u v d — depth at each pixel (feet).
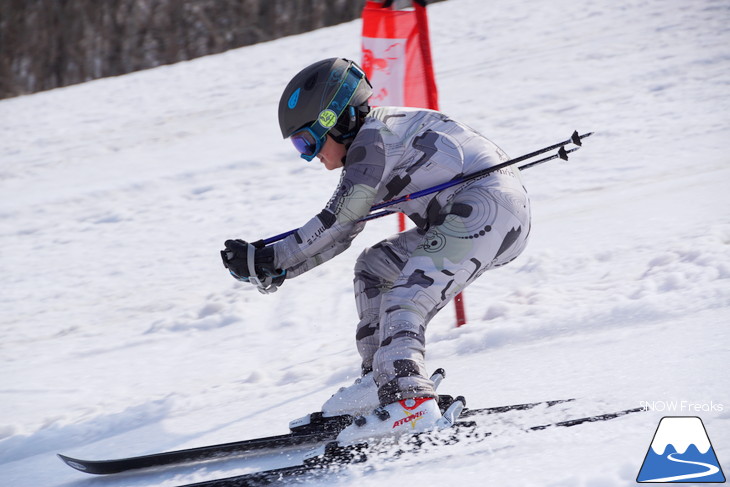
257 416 20.39
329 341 27.61
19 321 37.37
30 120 96.43
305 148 16.79
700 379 15.46
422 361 15.40
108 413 22.67
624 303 21.68
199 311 33.91
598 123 55.21
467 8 116.26
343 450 14.94
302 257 15.76
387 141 16.11
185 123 83.30
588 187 42.16
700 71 64.18
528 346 20.93
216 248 45.14
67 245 50.90
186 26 154.10
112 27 152.56
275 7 156.56
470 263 15.67
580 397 16.06
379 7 26.30
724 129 48.06
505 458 13.71
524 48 86.94
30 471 19.08
